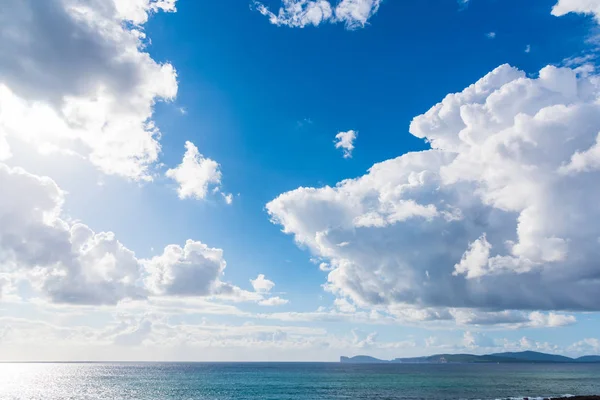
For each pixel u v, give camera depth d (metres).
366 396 100.75
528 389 120.00
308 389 121.69
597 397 88.38
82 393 119.69
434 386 130.12
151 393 114.69
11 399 108.75
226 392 114.38
